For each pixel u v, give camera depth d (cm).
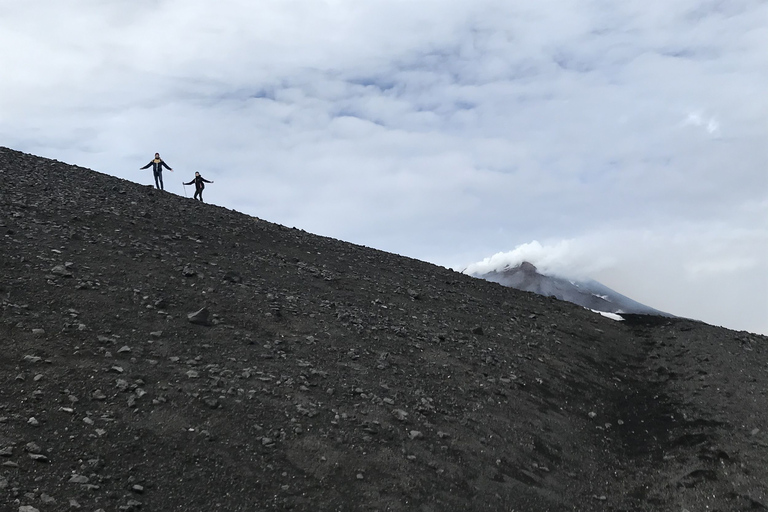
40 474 931
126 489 959
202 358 1466
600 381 2058
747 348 2427
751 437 1587
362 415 1415
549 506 1267
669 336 2633
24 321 1389
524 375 1939
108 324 1498
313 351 1705
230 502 1001
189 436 1141
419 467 1271
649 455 1570
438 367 1838
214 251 2406
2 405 1071
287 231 3331
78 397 1162
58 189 2645
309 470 1152
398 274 2978
